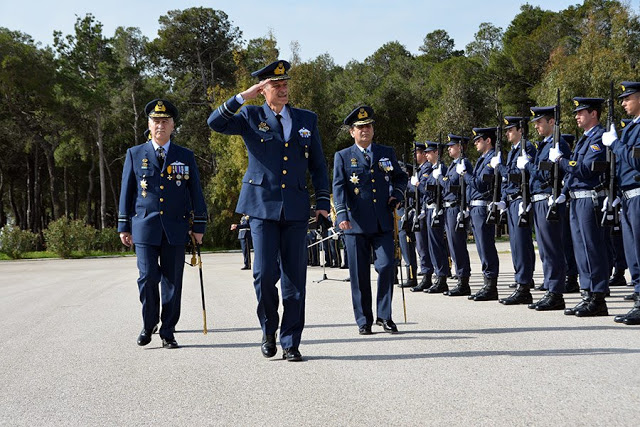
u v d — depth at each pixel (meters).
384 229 6.49
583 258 7.20
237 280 14.23
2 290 13.73
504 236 39.62
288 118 5.57
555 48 45.22
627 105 6.45
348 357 5.25
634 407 3.53
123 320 8.02
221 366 5.12
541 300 7.87
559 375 4.30
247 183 5.46
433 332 6.29
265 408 3.85
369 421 3.51
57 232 34.75
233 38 55.12
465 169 9.41
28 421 3.80
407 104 52.25
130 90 47.97
